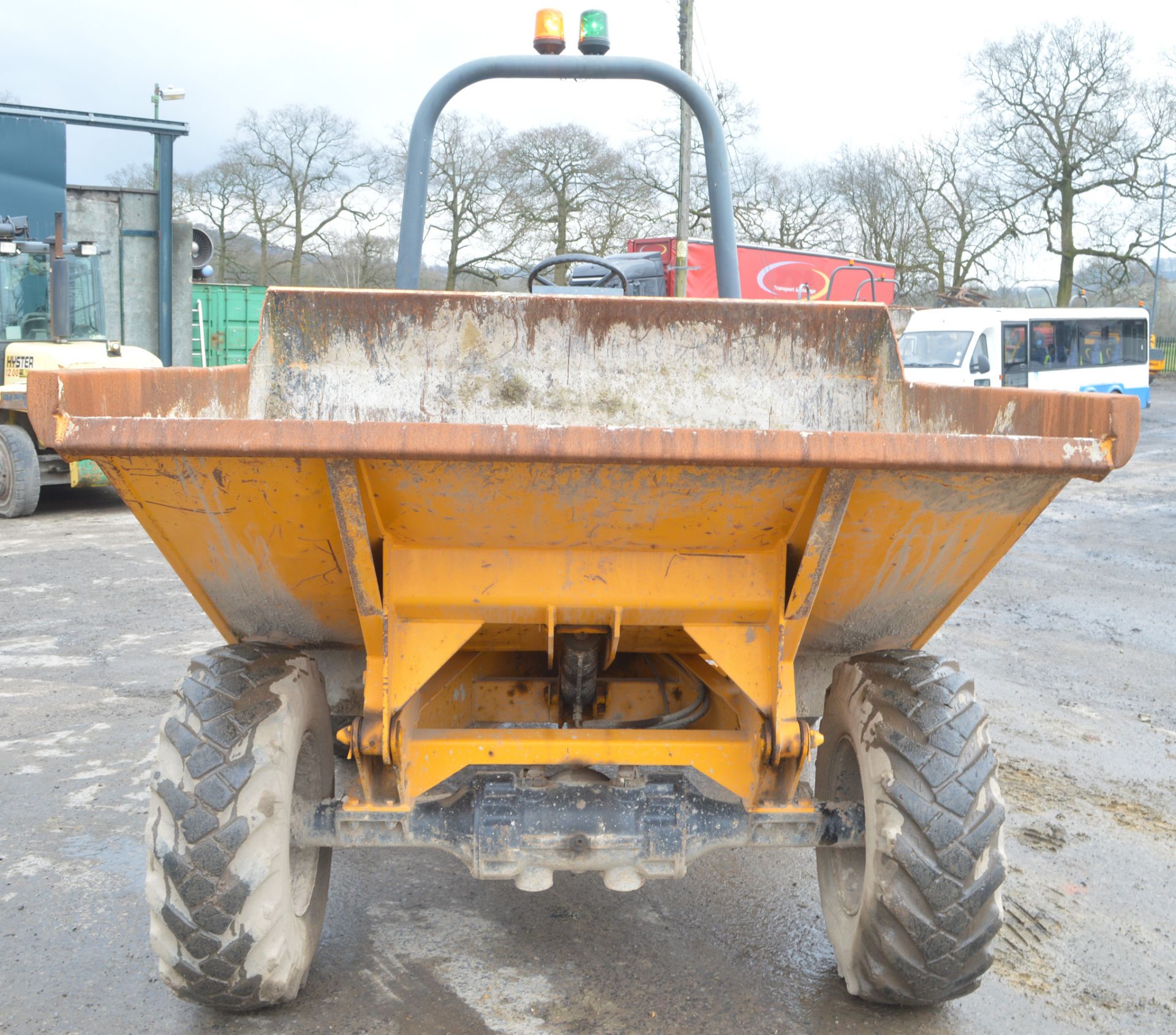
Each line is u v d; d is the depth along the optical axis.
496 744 2.36
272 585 2.34
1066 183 34.97
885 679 2.37
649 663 3.17
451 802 2.35
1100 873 3.32
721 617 2.26
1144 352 24.23
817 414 3.15
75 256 10.82
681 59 17.69
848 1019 2.50
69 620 6.39
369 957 2.76
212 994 2.25
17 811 3.68
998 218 36.34
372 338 3.12
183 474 1.99
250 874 2.14
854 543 2.18
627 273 18.30
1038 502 2.07
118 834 3.50
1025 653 6.00
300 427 1.74
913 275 37.50
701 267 18.95
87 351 10.38
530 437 1.73
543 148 30.75
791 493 2.03
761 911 3.04
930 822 2.17
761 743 2.28
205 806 2.14
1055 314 21.34
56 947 2.78
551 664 2.75
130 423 1.76
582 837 2.27
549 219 31.11
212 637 6.01
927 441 1.78
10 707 4.80
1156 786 4.05
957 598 2.42
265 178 33.66
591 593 2.22
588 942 2.86
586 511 2.06
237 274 33.88
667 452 1.74
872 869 2.24
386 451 1.74
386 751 2.21
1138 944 2.89
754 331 3.15
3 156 13.44
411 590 2.20
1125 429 1.82
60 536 9.36
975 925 2.21
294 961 2.30
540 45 3.61
